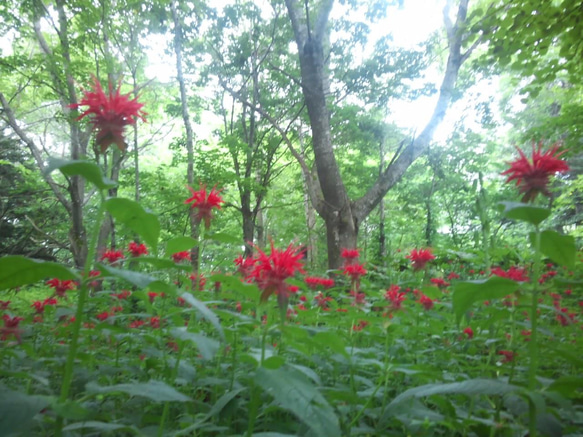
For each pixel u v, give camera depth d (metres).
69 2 11.77
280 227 23.50
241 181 15.36
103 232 11.85
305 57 12.31
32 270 1.60
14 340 3.31
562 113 8.38
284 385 1.63
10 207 18.22
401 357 3.35
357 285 4.50
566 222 16.06
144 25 12.91
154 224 1.86
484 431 2.30
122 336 3.57
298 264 2.07
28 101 18.64
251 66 17.38
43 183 16.94
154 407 2.81
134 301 5.25
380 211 20.23
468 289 1.94
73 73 12.02
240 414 2.75
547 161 2.18
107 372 2.81
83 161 1.58
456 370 3.36
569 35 5.80
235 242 2.86
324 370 3.39
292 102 17.47
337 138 16.91
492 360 3.43
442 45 16.64
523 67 6.45
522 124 13.11
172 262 1.80
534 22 5.74
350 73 14.45
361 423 2.59
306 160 19.14
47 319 4.40
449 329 4.07
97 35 12.34
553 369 3.50
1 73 14.04
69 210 13.33
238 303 3.26
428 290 3.26
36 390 2.80
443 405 2.14
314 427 1.54
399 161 12.48
